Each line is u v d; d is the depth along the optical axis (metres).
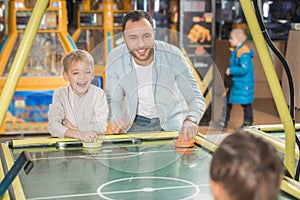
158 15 6.42
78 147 2.36
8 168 1.97
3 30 5.92
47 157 2.20
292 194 1.71
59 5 5.29
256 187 0.91
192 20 6.16
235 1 8.13
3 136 5.14
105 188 1.80
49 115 2.57
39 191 1.76
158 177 1.92
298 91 4.33
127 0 6.02
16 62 1.83
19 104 5.12
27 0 5.28
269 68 1.92
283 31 7.98
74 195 1.73
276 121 6.00
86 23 5.93
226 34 8.16
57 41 5.38
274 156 0.96
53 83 5.11
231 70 5.44
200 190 1.78
